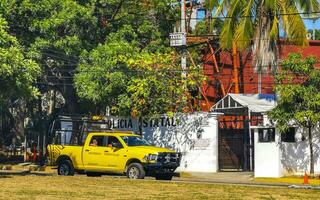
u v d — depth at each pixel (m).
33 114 67.69
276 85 34.34
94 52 42.38
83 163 33.16
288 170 35.12
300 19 38.31
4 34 31.77
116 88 42.12
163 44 48.91
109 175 35.38
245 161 41.00
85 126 38.56
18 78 31.92
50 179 29.72
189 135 41.06
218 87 54.28
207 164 40.03
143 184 27.20
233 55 49.97
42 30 42.31
